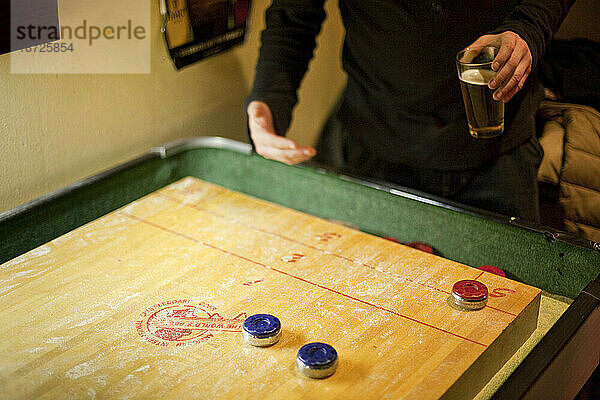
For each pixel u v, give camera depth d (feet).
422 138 5.82
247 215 5.04
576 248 4.31
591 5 5.39
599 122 5.60
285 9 6.03
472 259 4.84
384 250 4.58
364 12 5.71
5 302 4.00
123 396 3.24
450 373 3.37
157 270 4.32
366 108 6.14
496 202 5.80
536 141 5.80
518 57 4.49
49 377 3.39
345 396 3.22
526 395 3.14
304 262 4.42
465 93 4.66
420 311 3.91
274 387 3.29
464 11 5.26
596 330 3.92
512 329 3.83
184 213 5.05
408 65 5.63
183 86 6.22
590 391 4.40
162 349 3.59
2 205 5.05
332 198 5.38
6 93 4.82
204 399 3.21
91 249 4.55
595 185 5.67
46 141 5.20
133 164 5.37
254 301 4.00
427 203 4.90
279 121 5.83
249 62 6.92
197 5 5.98
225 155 5.75
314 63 7.93
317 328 3.75
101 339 3.67
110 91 5.56
